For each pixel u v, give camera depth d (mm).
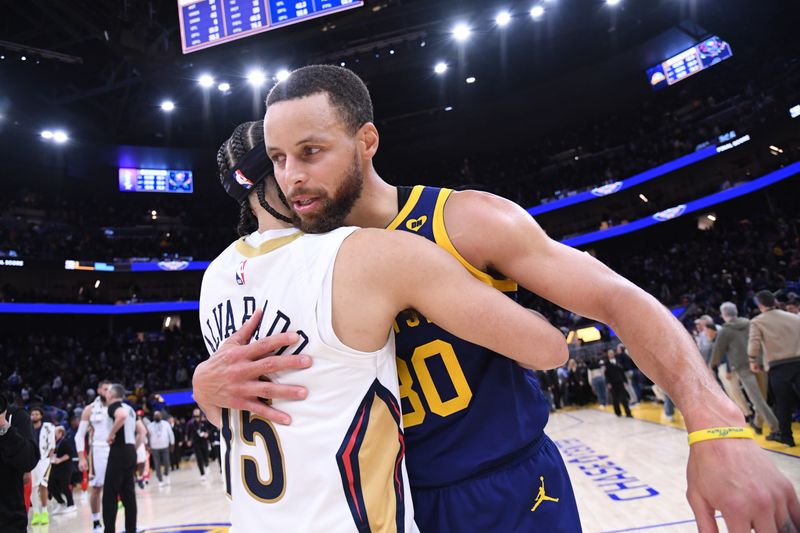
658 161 21359
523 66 21344
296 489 919
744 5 18531
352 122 1036
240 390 954
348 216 1163
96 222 23547
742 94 20328
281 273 980
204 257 23750
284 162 1039
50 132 19891
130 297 22375
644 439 7340
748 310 13602
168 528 5688
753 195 20422
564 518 1127
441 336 1105
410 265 931
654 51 21359
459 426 1119
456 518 1093
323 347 916
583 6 18219
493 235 1072
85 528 6059
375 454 925
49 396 16875
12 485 3129
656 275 20047
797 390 5219
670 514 4051
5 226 21219
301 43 15672
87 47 16641
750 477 769
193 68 14727
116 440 4957
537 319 993
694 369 876
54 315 21312
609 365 10156
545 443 1198
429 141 24859
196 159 23266
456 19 15898
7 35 16172
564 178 24016
